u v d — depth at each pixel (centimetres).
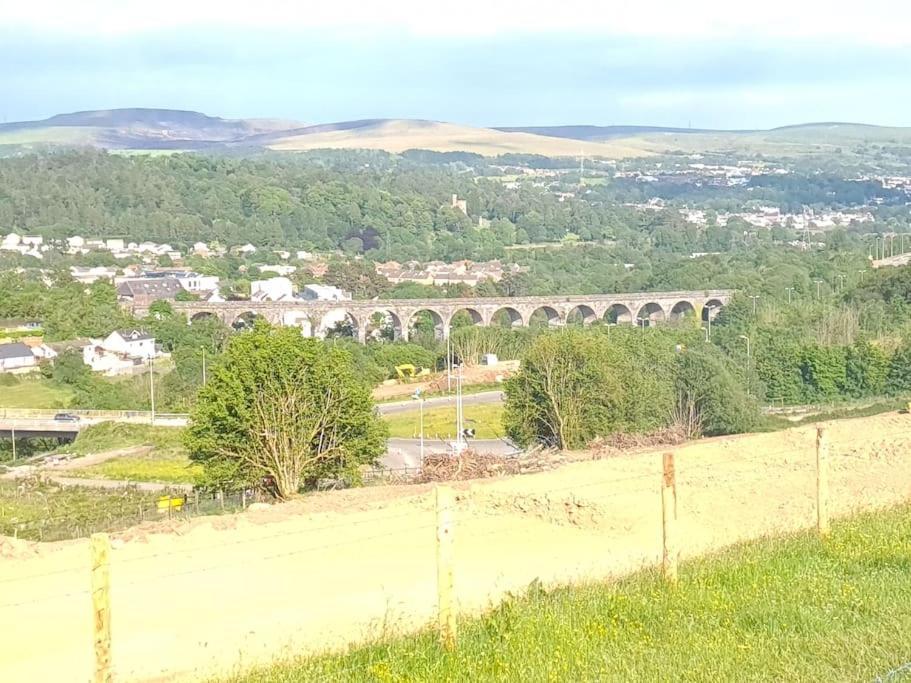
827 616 1127
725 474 2367
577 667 1001
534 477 2436
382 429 3481
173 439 6256
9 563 1827
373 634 1231
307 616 1409
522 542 1911
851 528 1558
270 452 3225
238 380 3234
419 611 1395
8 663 1273
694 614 1157
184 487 4622
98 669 909
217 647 1279
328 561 1759
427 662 1029
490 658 1023
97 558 908
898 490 2131
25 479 5038
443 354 9894
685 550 1730
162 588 1592
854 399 7006
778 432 2900
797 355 7356
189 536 1966
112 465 5450
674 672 975
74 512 3572
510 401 4638
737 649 1033
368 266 16988
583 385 4441
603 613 1167
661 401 5125
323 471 3328
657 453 2742
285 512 2177
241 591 1570
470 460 3203
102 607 910
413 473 3650
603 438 3944
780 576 1294
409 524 2055
